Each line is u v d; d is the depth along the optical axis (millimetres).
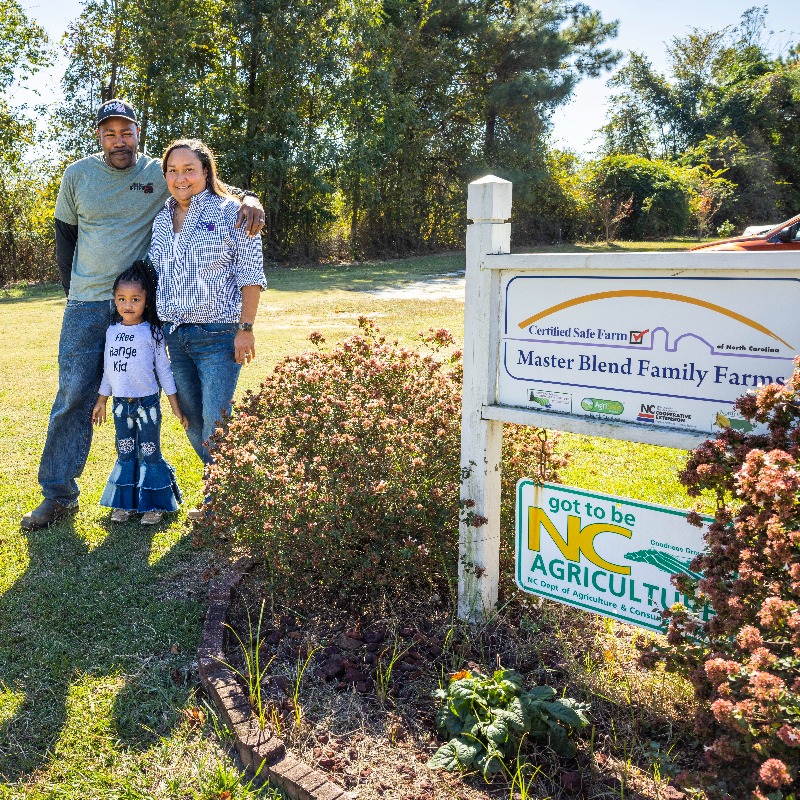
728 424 2098
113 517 4090
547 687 2314
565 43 30984
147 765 2242
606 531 2547
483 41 30359
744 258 2098
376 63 26984
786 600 1794
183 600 3213
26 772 2223
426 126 29516
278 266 25922
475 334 2697
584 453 5090
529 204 33406
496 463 2807
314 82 25578
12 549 3756
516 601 3053
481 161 31328
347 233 30656
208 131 24750
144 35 23328
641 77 50531
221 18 24688
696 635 2238
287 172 24953
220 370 3818
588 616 2932
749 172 40875
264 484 2945
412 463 2971
